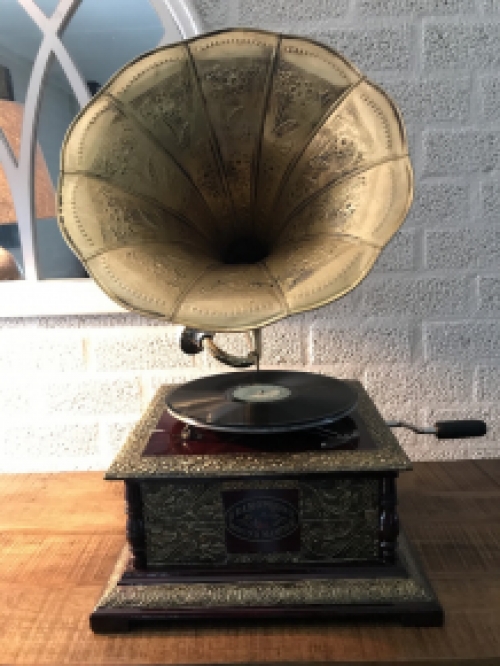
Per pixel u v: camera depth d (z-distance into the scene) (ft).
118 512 4.41
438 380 4.94
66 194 3.09
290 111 3.37
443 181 4.63
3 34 4.75
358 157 3.24
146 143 3.36
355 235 3.10
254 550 3.20
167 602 3.16
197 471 2.99
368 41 4.46
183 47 3.21
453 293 4.80
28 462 5.19
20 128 4.87
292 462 3.01
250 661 2.95
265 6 4.43
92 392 5.05
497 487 4.53
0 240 5.02
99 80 4.82
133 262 3.15
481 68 4.48
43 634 3.19
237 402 3.51
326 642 3.06
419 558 3.65
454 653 2.94
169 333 4.92
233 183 3.68
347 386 3.83
